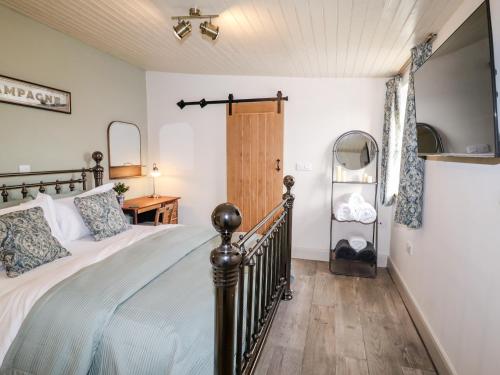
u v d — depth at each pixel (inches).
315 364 75.9
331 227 141.0
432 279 82.2
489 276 53.1
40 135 109.1
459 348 64.1
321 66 125.3
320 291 116.2
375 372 73.3
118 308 53.4
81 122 125.5
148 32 105.5
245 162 155.3
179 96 162.6
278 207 90.8
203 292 58.8
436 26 81.0
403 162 94.2
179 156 166.4
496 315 50.1
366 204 132.0
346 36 92.0
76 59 121.6
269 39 98.9
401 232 118.3
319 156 147.5
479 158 56.7
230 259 41.2
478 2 61.6
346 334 88.4
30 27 103.6
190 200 167.3
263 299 73.6
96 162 125.9
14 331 53.6
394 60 111.3
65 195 106.1
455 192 68.8
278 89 149.5
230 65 134.9
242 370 58.4
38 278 65.2
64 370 49.8
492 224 52.5
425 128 77.4
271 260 82.0
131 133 154.7
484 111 49.0
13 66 99.3
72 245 90.6
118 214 104.4
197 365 47.1
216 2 77.4
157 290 59.1
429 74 73.8
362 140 141.5
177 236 90.1
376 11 75.2
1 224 70.0
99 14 95.4
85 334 50.2
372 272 135.7
